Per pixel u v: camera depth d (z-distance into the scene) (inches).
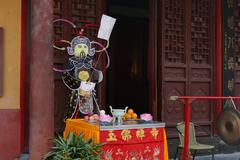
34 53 173.0
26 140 229.9
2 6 222.8
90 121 186.7
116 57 382.0
